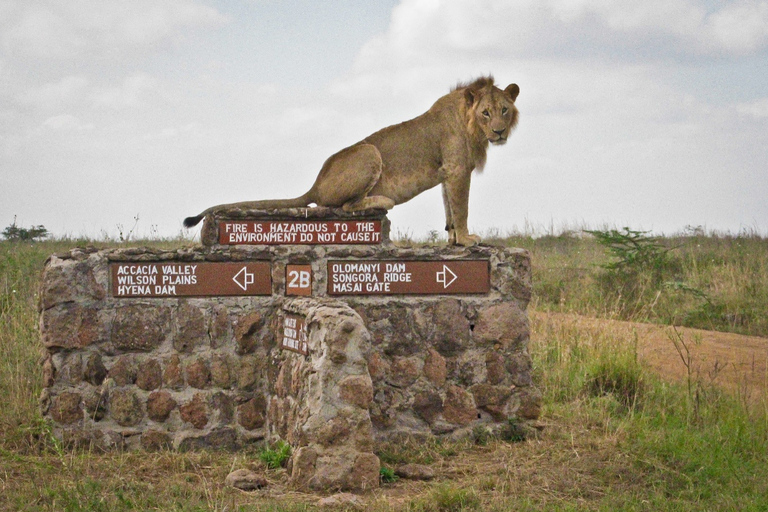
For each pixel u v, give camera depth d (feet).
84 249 24.25
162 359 24.13
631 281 51.47
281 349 23.16
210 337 24.35
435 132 27.68
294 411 21.08
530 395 25.26
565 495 19.77
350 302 24.79
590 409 28.09
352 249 24.97
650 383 31.40
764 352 37.83
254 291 24.64
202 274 24.43
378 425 24.41
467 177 27.78
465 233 27.84
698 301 48.08
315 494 19.19
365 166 25.61
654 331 40.98
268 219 24.80
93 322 23.88
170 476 20.89
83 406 23.66
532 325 38.75
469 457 23.24
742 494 20.33
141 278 24.14
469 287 25.31
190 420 23.99
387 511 17.78
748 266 55.36
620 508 18.74
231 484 19.71
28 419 24.90
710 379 31.89
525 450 23.54
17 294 41.04
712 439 24.63
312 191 26.50
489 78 27.66
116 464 21.80
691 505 19.30
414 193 27.89
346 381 19.69
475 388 25.04
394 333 24.80
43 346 23.98
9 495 18.44
